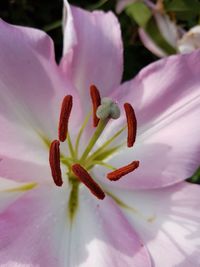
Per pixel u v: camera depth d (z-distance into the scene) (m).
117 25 0.23
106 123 0.21
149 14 0.26
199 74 0.22
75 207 0.22
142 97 0.23
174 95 0.23
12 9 0.30
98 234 0.21
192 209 0.22
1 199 0.20
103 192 0.21
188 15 0.27
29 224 0.20
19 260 0.19
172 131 0.23
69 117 0.22
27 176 0.21
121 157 0.23
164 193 0.22
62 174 0.22
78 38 0.22
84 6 0.30
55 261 0.20
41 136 0.22
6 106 0.21
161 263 0.21
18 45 0.21
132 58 0.30
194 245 0.21
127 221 0.22
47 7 0.30
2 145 0.20
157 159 0.23
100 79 0.23
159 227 0.22
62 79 0.21
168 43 0.26
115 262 0.21
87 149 0.22
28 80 0.21
